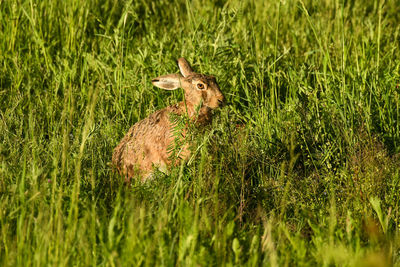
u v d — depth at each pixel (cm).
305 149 1120
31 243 791
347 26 1727
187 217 795
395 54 1600
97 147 1164
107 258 730
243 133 1152
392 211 994
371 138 1104
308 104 1226
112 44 1609
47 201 853
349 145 1112
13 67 1542
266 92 1346
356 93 1294
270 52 1603
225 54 1448
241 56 1469
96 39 1677
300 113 1191
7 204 857
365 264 635
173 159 1042
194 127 1071
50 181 915
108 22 1642
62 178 839
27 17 1605
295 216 984
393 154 1153
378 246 781
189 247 759
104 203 908
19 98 1362
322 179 1074
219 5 1866
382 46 1669
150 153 1164
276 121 1237
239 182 1052
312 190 1049
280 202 1014
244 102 1410
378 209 912
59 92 1480
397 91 1288
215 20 1694
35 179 827
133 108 1377
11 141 1125
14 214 829
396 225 934
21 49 1584
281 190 1029
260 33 1706
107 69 1454
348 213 871
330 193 1034
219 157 1082
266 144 1185
